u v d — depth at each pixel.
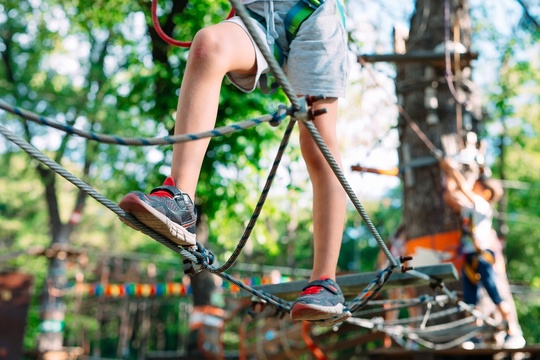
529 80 19.14
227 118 12.36
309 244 26.92
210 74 2.42
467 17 9.01
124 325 24.69
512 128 23.25
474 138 8.58
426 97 8.58
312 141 2.86
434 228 8.27
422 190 8.42
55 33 19.64
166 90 12.80
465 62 8.43
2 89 19.92
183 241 2.28
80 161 21.48
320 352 9.29
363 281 4.18
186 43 2.87
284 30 2.73
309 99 2.02
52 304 18.94
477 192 7.81
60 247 16.38
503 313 7.20
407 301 4.93
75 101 19.97
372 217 25.62
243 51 2.52
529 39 16.06
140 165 14.55
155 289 14.34
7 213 31.91
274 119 1.96
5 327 13.93
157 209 2.18
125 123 18.52
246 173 12.84
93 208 32.50
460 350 7.30
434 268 4.21
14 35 20.17
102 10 14.21
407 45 9.00
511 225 25.70
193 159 2.36
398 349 7.79
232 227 15.16
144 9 13.34
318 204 2.89
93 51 20.06
